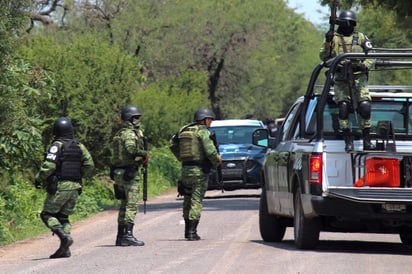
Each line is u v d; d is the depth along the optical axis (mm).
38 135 48406
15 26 45531
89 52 71500
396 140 34625
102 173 75125
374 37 129125
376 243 39188
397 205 33406
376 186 33438
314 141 34250
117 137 38688
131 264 31844
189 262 31922
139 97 107250
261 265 30672
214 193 82125
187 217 40469
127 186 38469
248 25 148625
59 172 34875
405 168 33469
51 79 51531
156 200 76125
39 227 50094
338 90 34406
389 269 29578
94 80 69312
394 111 36219
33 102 50875
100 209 63281
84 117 68688
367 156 33469
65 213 35375
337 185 33594
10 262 34938
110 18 126188
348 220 33969
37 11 123750
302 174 34531
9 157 51250
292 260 31922
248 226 46844
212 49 146375
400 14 72000
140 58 128125
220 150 74562
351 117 35344
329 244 38469
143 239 41531
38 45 70375
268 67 170500
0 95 46219
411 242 38469
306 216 34594
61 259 34562
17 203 51500
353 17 35562
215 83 151625
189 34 135750
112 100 70688
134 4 127750
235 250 35688
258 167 74375
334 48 35469
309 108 36219
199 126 40438
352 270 29250
